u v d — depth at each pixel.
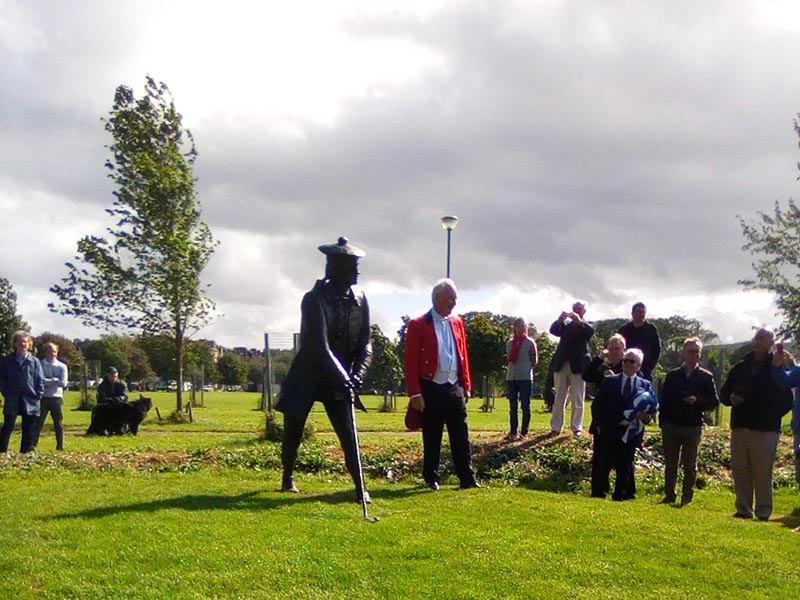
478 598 6.62
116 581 6.78
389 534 8.27
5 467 12.77
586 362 15.69
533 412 36.00
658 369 26.53
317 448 14.95
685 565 7.69
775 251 31.05
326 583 6.82
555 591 6.82
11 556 7.34
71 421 28.34
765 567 7.71
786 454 16.64
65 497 9.99
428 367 11.27
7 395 15.17
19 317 48.19
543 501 10.31
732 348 28.97
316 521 8.75
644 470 14.95
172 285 30.20
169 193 30.36
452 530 8.52
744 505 11.31
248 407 45.81
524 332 16.03
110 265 30.31
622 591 6.92
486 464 14.12
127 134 30.69
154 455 14.19
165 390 89.81
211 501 9.68
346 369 10.38
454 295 11.33
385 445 15.62
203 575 6.92
